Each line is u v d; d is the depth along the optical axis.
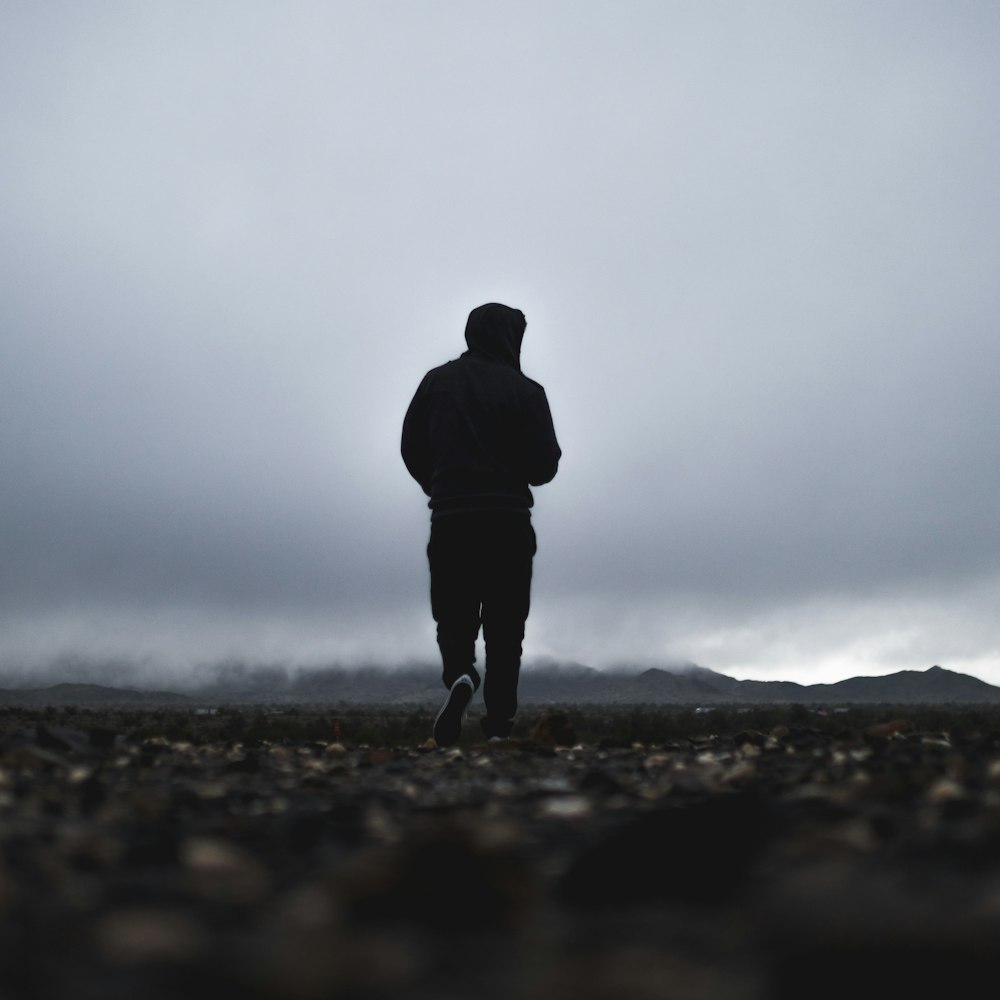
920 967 1.48
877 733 8.42
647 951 1.82
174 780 5.29
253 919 2.14
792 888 1.94
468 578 9.13
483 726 9.36
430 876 2.12
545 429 9.32
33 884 2.41
